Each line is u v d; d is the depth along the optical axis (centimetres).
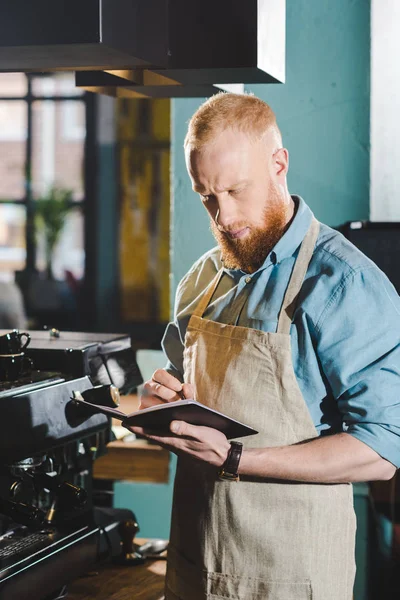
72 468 194
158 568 202
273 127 151
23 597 155
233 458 143
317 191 299
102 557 192
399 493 282
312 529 151
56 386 168
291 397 150
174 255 307
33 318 783
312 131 297
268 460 143
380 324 144
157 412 137
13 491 168
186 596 161
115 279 789
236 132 146
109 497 311
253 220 150
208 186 149
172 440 144
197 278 178
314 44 294
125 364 208
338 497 152
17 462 169
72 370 186
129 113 775
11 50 149
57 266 795
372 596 284
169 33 176
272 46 184
